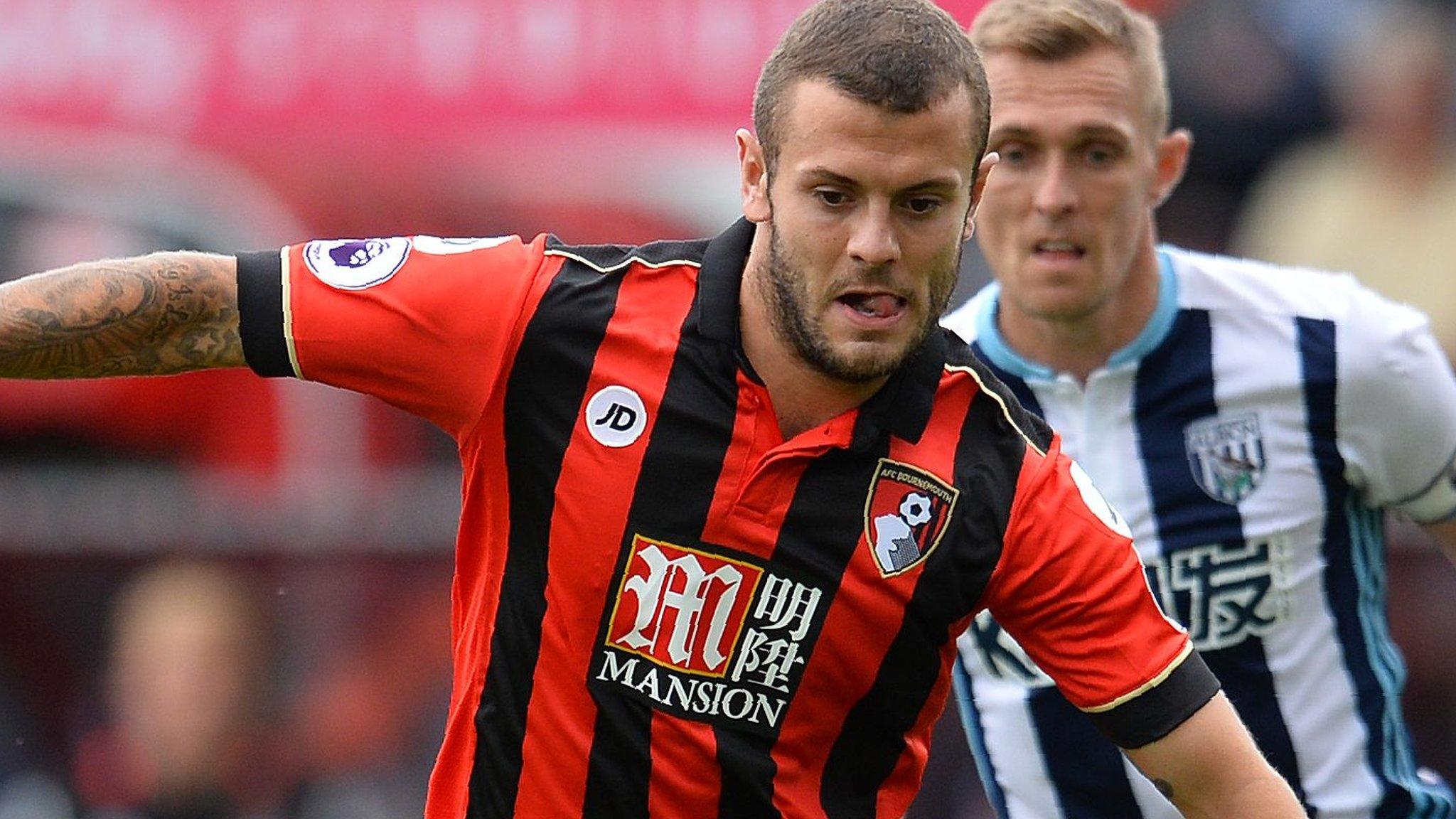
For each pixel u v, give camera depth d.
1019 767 16.81
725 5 28.88
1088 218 15.55
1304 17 34.19
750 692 12.63
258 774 22.31
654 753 12.62
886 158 11.45
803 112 11.62
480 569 13.04
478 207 28.52
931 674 12.95
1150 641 12.70
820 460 12.44
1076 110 15.35
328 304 12.36
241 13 28.38
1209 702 12.73
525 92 28.73
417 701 22.83
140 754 22.16
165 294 12.15
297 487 23.16
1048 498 12.68
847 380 11.95
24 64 28.00
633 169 28.78
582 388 12.54
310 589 22.73
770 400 12.45
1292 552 16.30
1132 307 16.30
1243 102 33.59
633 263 12.77
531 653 12.67
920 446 12.59
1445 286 32.38
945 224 11.73
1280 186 33.56
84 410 25.08
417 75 28.58
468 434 12.75
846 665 12.68
